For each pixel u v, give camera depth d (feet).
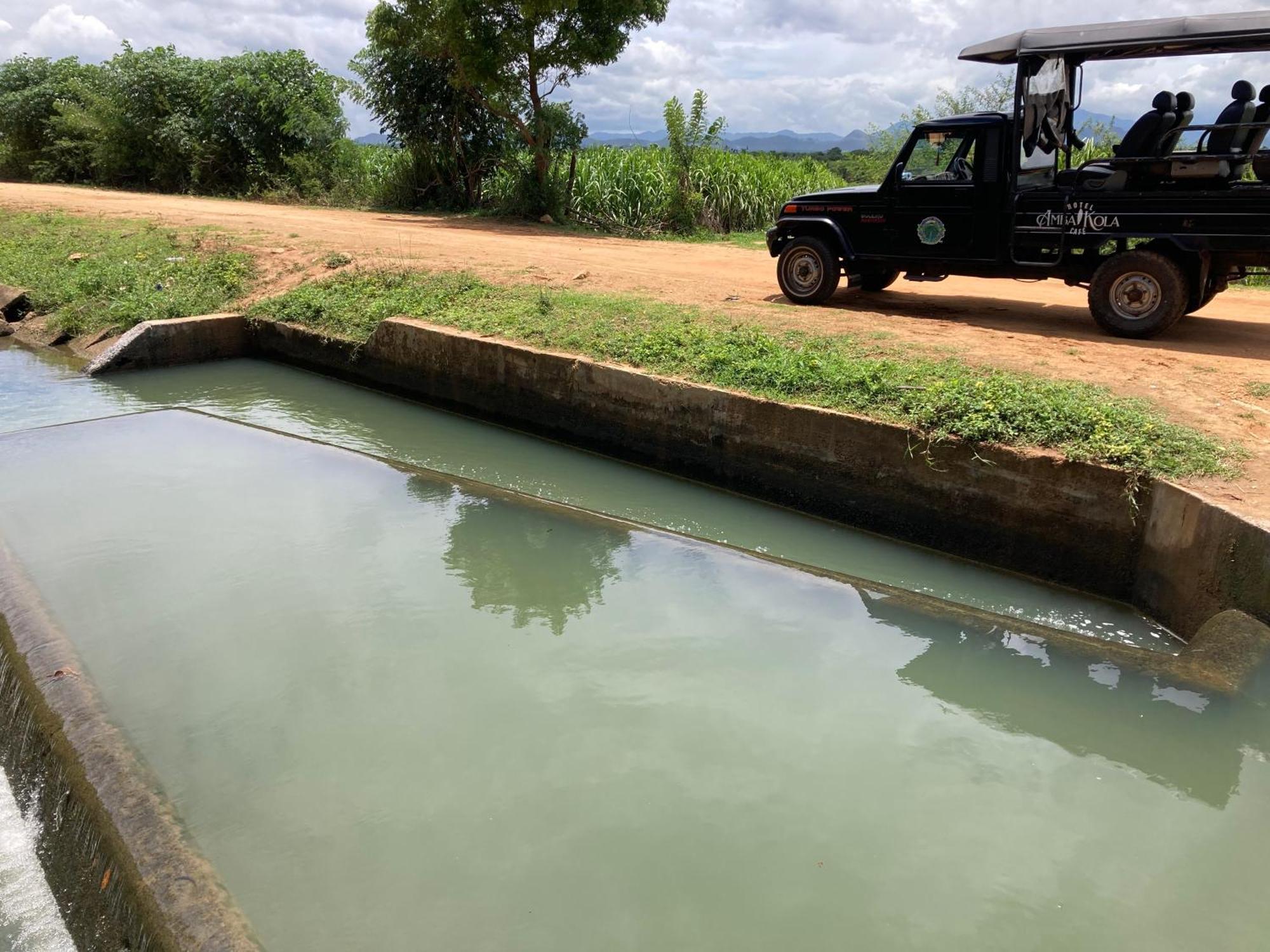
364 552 21.07
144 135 92.58
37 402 33.37
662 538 21.61
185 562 20.40
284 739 14.37
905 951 10.69
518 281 38.50
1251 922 11.15
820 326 30.42
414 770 13.69
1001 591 19.92
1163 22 26.43
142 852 11.25
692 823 12.68
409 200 80.18
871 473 22.45
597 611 18.48
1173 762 14.08
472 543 21.59
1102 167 29.81
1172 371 25.05
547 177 71.51
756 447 24.41
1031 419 20.80
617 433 27.63
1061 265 30.17
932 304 35.83
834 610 18.51
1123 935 10.94
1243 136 27.04
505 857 12.05
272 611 18.31
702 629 17.83
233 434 29.27
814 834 12.53
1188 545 17.34
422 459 28.22
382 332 34.22
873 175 81.87
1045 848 12.35
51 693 14.56
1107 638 17.92
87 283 43.83
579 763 13.91
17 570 19.12
